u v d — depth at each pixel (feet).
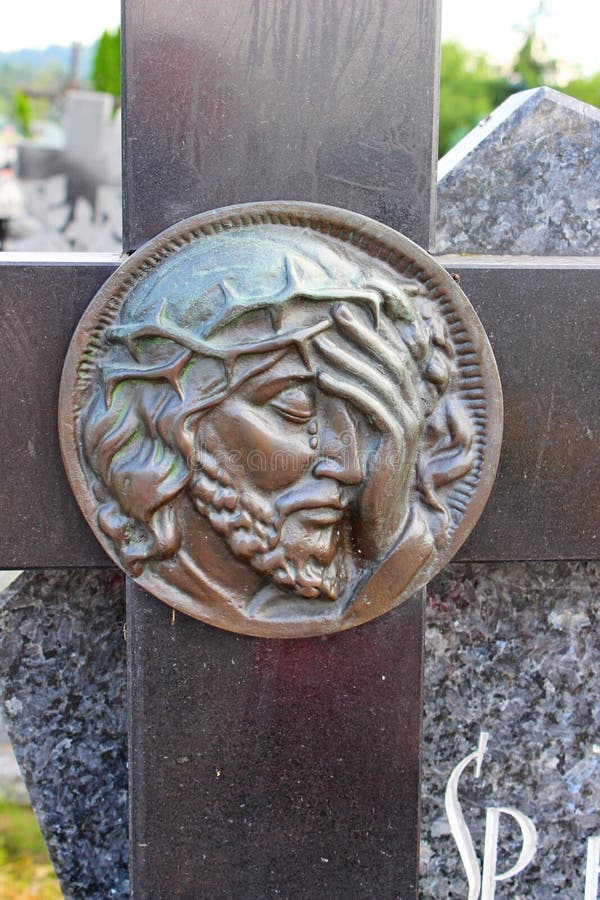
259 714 3.29
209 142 3.09
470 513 3.20
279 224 3.08
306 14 3.04
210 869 3.37
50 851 3.75
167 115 3.06
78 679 3.63
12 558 3.26
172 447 2.94
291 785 3.34
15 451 3.18
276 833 3.36
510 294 3.21
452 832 3.77
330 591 3.11
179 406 2.90
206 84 3.05
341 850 3.39
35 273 3.08
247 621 3.15
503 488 3.33
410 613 3.26
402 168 3.14
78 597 3.58
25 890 5.17
